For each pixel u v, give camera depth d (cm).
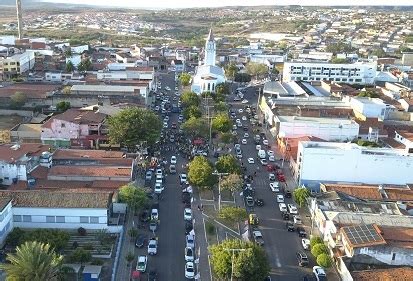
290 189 15462
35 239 10462
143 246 11606
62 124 17675
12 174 13838
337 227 11388
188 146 18725
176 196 14475
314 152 15138
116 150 17562
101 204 11931
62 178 14000
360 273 9744
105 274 10338
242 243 10081
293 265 11131
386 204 13088
